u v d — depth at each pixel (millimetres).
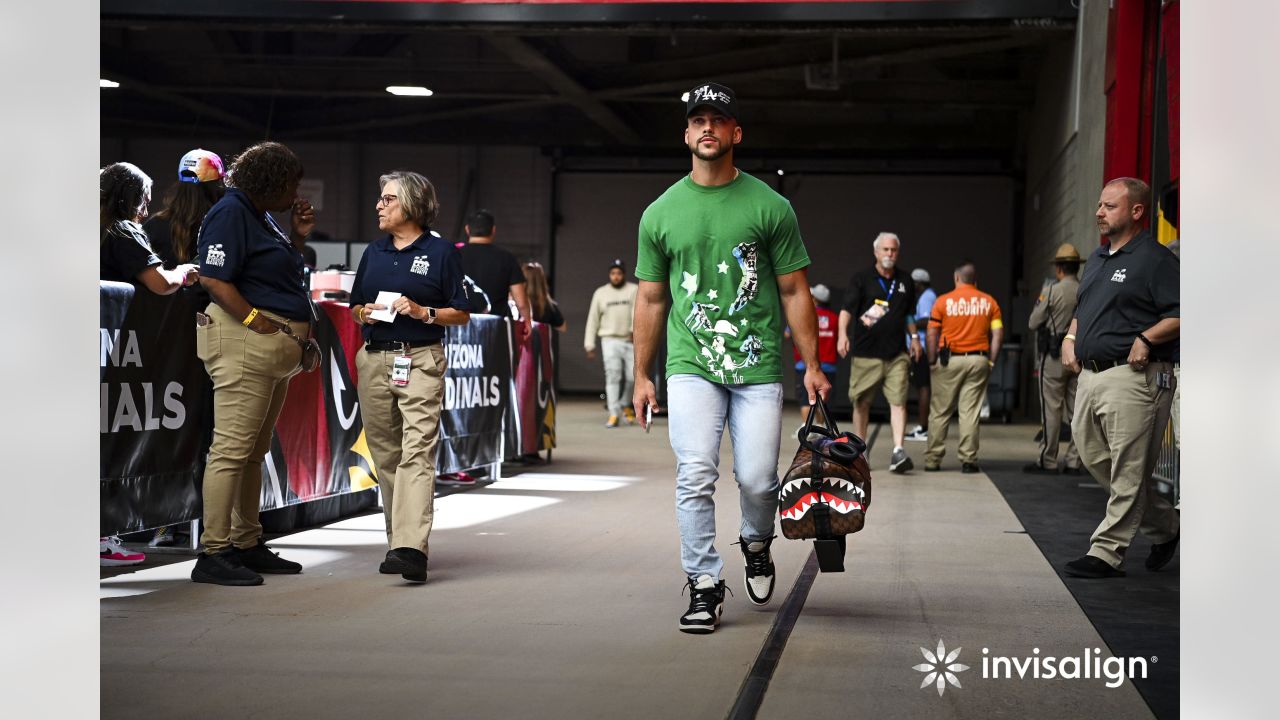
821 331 14219
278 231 4430
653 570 4660
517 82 18188
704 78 16484
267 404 4332
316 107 20391
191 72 17812
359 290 4594
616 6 11188
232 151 22750
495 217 23109
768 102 19266
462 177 23094
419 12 11438
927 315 13047
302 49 19750
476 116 21828
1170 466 6672
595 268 22828
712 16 11070
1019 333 16859
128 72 17359
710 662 3232
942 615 3879
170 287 4445
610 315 13352
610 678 3059
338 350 5965
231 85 17922
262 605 3926
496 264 8391
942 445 8805
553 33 11602
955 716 2758
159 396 4621
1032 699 2904
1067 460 8672
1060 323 8570
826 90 19094
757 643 3463
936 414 8781
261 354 4246
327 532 5621
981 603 4078
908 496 7219
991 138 21406
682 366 3693
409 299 4508
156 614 3764
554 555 5004
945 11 10977
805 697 2898
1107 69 10539
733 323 3660
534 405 8727
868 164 22047
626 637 3520
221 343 4234
